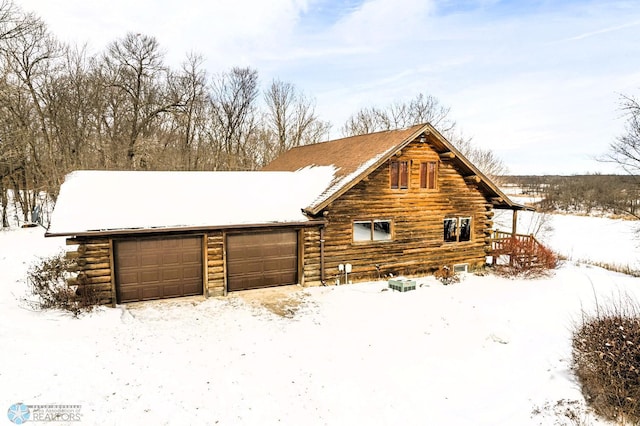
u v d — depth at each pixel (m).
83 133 32.16
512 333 10.30
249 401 7.13
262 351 9.14
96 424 6.09
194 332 10.11
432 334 10.27
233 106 40.25
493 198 17.30
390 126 46.53
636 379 6.93
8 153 24.16
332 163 17.23
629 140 24.84
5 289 12.20
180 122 37.03
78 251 11.38
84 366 7.70
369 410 7.09
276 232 14.13
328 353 9.14
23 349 7.92
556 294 13.70
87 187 13.39
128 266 12.16
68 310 10.53
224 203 14.10
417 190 15.84
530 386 7.86
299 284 14.45
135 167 33.88
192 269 13.01
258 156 40.91
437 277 15.68
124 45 33.94
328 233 14.48
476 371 8.45
